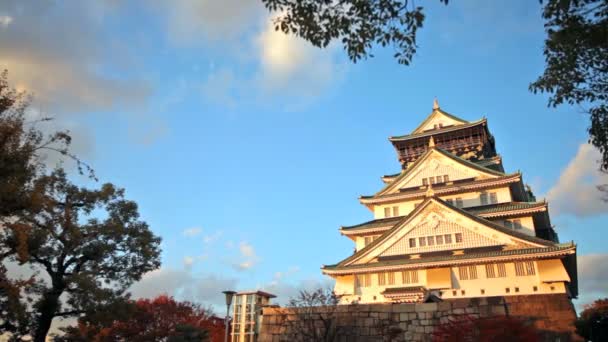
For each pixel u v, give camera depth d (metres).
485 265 37.91
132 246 31.86
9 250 23.38
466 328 20.92
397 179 52.75
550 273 35.47
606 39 12.12
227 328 28.03
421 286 38.97
